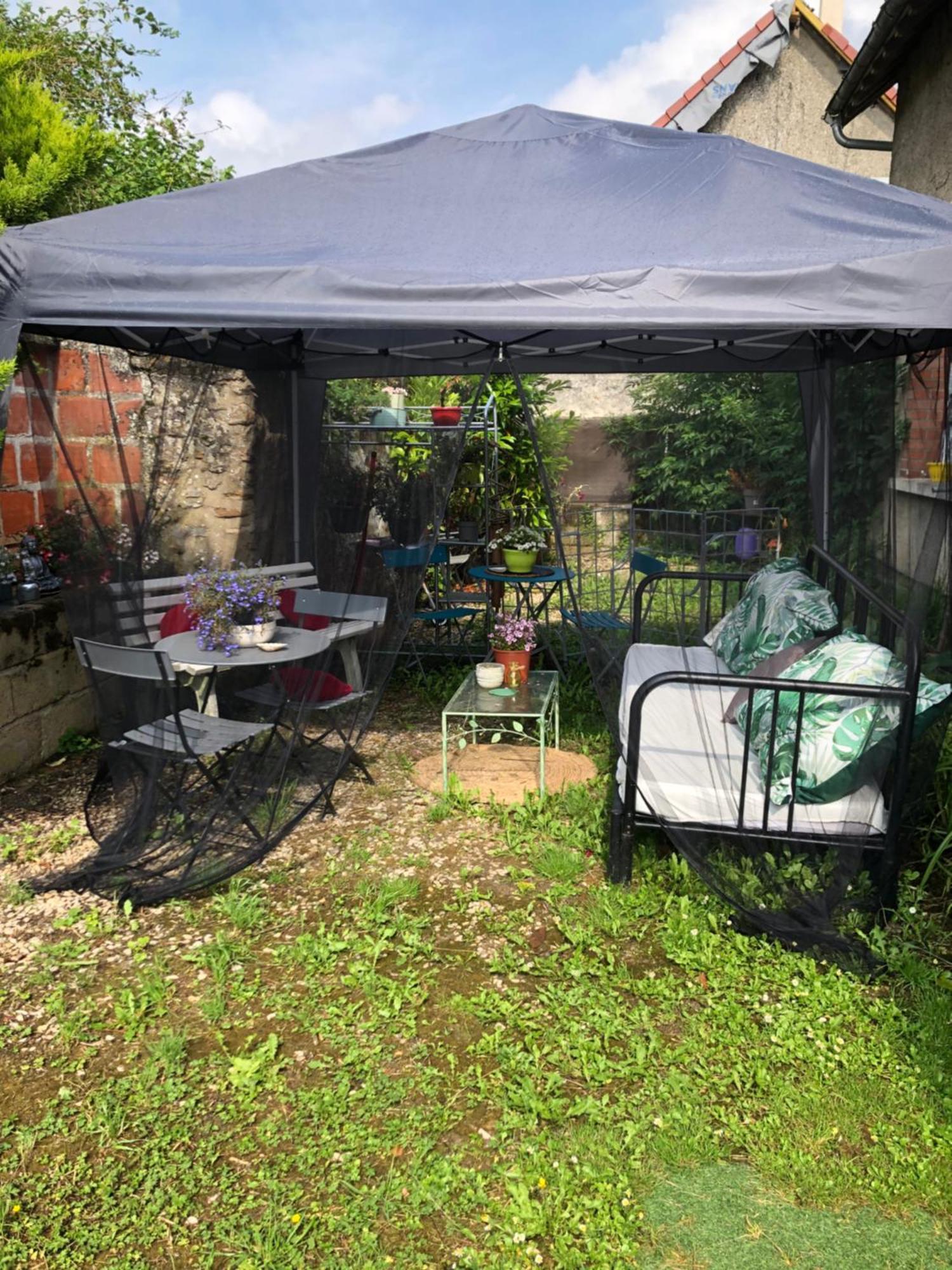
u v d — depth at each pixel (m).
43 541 5.09
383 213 4.12
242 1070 2.63
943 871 3.54
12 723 4.75
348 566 4.96
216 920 3.51
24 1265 2.04
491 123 4.88
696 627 5.43
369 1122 2.45
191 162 8.72
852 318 3.10
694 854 3.36
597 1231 2.10
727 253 3.34
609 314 3.20
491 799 4.46
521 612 7.51
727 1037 2.73
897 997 2.95
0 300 3.51
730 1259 2.04
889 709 3.13
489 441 7.95
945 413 3.39
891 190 3.85
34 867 3.91
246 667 4.64
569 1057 2.68
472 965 3.18
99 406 4.37
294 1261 2.03
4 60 3.69
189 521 4.96
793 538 5.79
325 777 4.68
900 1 5.53
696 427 6.05
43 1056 2.73
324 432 5.77
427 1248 2.08
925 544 3.27
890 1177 2.24
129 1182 2.26
